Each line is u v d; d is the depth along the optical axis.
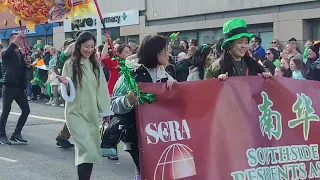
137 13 20.83
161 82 3.90
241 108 3.96
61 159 7.38
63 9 4.84
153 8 20.17
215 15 17.80
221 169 3.82
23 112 8.56
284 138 4.07
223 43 4.23
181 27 19.03
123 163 7.14
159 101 3.76
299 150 4.10
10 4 4.87
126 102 3.80
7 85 8.33
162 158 3.71
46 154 7.73
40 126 10.45
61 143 8.20
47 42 25.97
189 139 3.78
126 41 21.55
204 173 3.78
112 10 21.97
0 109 13.20
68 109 5.16
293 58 7.90
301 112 4.16
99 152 5.10
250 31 16.83
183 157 3.75
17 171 6.67
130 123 4.12
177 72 9.31
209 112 3.86
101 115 5.30
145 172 3.69
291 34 15.32
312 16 14.73
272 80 4.11
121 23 21.62
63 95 4.97
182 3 18.91
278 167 4.01
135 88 3.71
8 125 10.49
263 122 4.02
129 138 4.18
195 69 6.63
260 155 3.95
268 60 9.45
